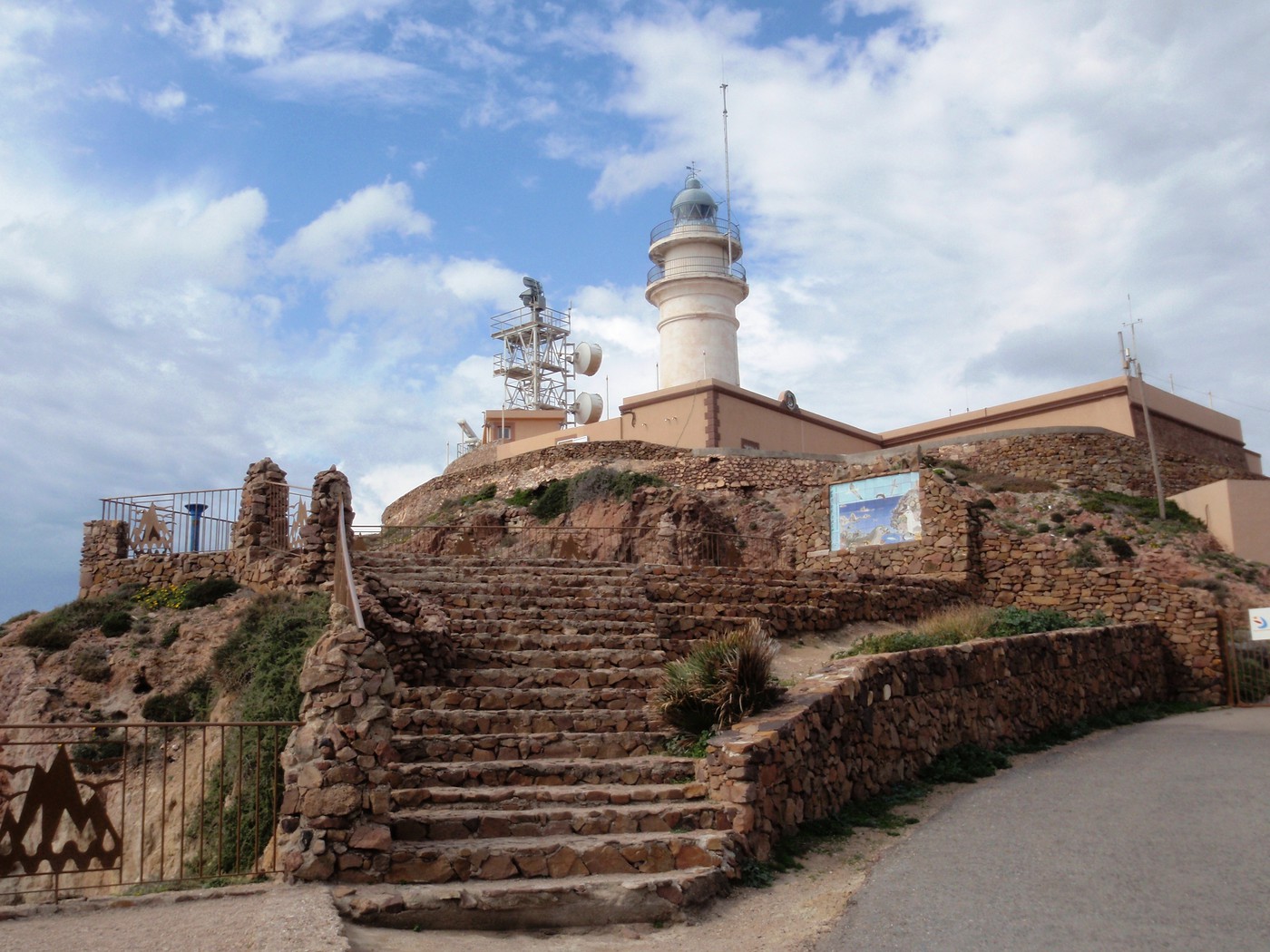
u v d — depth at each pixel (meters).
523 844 8.80
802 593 19.27
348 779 8.55
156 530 24.28
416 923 7.91
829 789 10.96
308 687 8.82
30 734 18.03
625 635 14.96
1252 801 10.77
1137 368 39.47
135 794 16.22
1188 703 20.69
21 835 8.16
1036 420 39.66
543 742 11.05
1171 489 36.31
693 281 46.91
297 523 22.22
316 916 7.28
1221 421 43.12
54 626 21.31
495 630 14.64
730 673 11.39
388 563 18.00
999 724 15.13
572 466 38.97
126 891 10.98
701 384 38.16
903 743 12.73
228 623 20.30
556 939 7.88
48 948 6.80
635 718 11.76
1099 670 18.67
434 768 10.23
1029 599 22.94
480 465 43.00
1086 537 29.25
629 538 34.19
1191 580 25.86
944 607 21.94
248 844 12.20
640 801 9.83
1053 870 8.60
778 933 7.85
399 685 12.55
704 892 8.53
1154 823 9.99
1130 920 7.31
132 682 19.31
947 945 7.11
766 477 35.94
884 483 24.52
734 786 9.62
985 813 10.90
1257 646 20.92
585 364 52.28
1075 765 13.62
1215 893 7.79
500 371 64.12
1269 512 28.94
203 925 7.31
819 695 11.30
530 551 35.16
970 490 33.12
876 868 9.10
